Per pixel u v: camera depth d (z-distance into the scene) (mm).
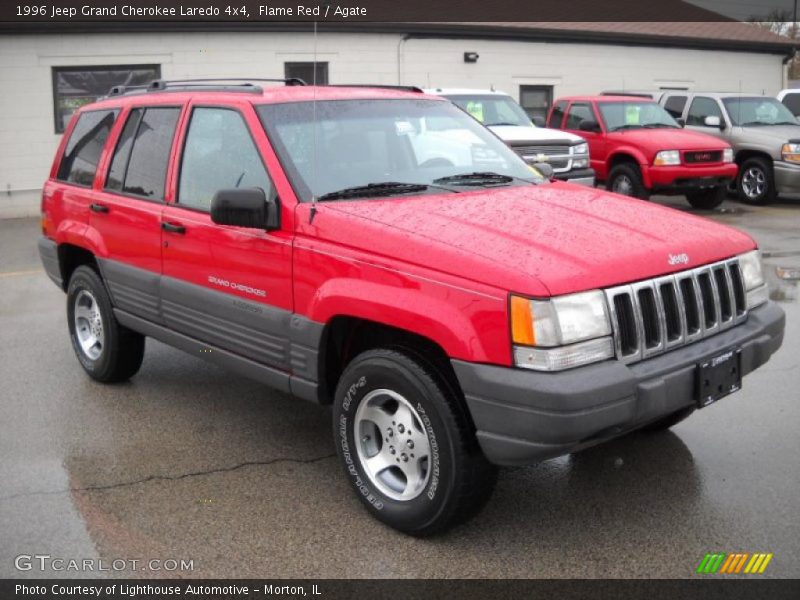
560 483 4312
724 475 4328
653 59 21891
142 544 3799
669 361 3600
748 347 3939
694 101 16266
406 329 3635
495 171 4934
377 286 3750
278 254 4219
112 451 4852
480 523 3918
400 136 4797
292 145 4426
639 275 3572
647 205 4461
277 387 4398
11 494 4305
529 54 19844
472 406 3428
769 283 8648
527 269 3373
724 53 23172
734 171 14094
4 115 15797
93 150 5934
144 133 5410
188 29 16312
